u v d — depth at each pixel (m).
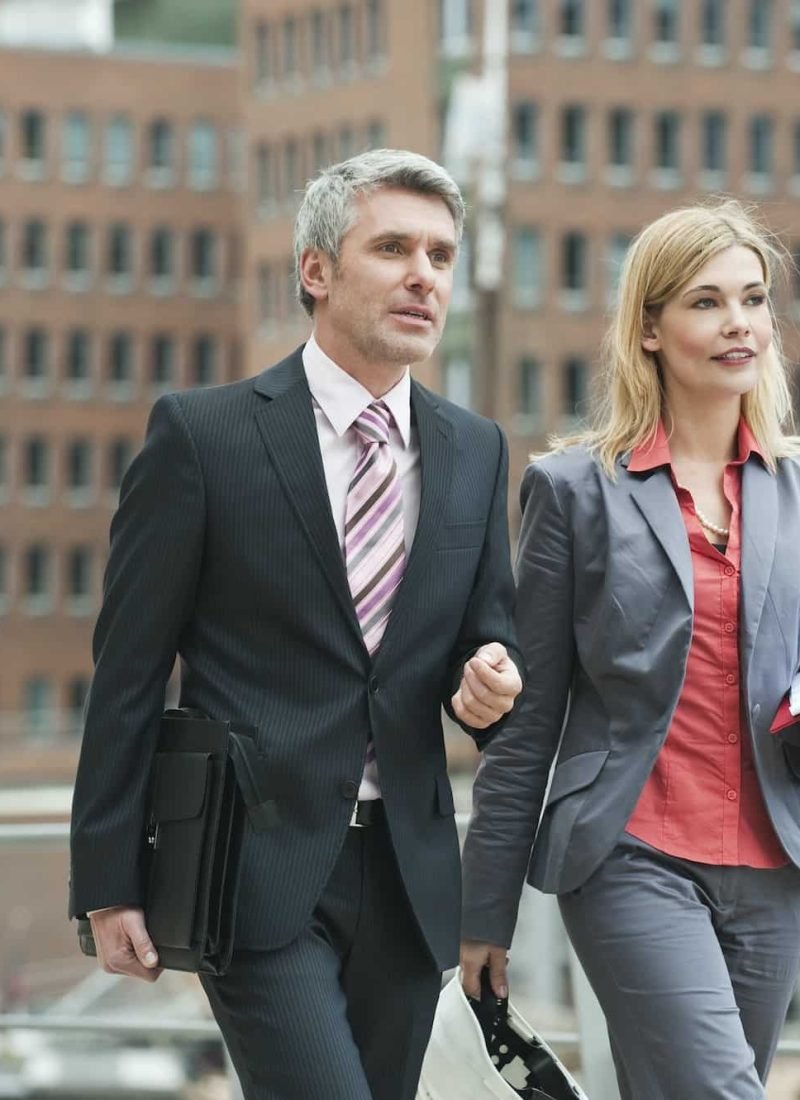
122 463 174.75
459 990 8.09
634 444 8.38
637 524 8.24
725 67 147.38
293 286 7.68
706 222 8.34
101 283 174.50
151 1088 36.50
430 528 7.46
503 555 7.70
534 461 8.52
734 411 8.44
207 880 7.10
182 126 176.62
